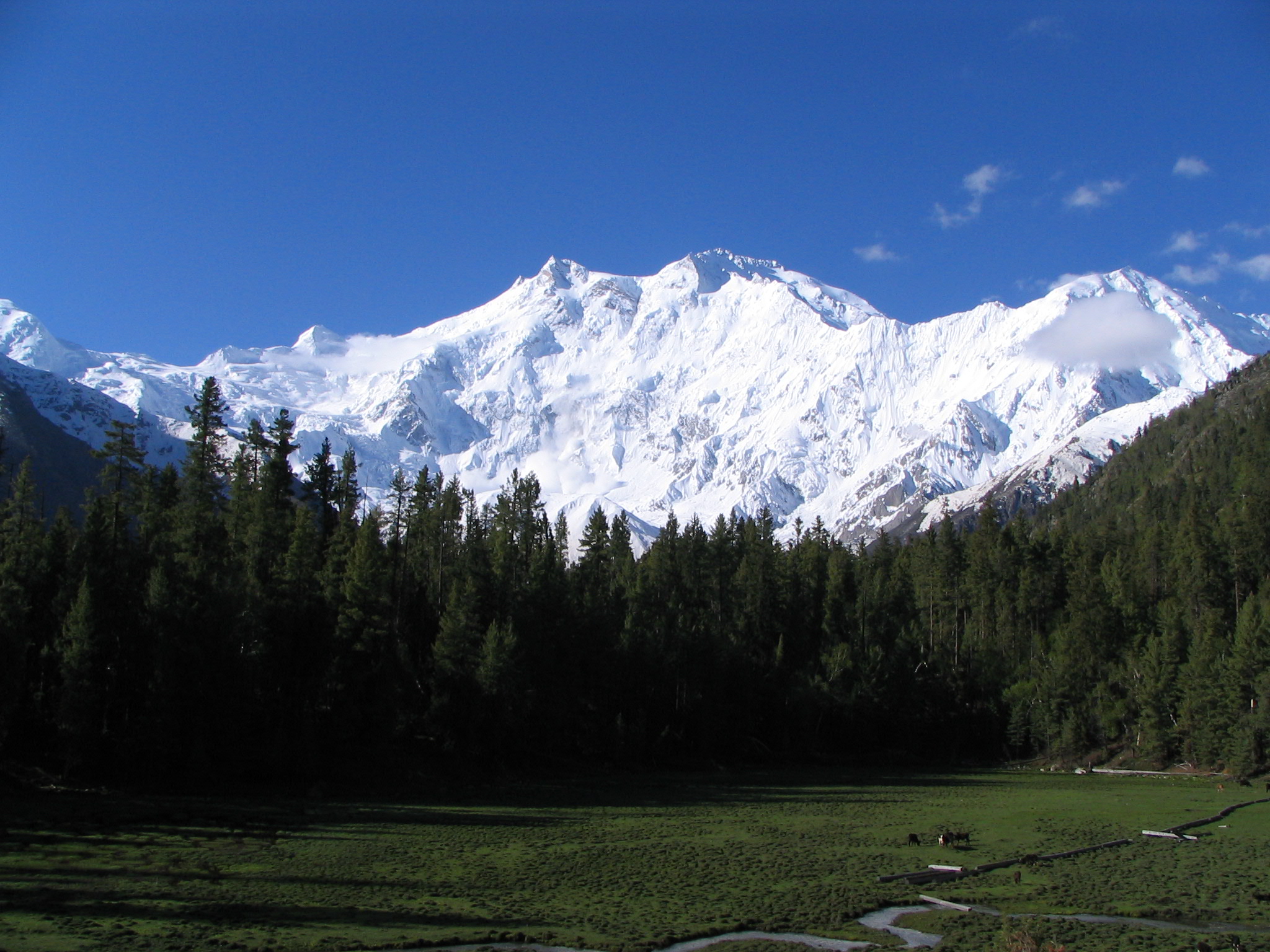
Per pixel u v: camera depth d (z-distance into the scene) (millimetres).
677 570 168375
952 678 165000
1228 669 131750
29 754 86688
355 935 43281
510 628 117438
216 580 98562
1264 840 75125
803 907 51375
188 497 112438
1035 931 46812
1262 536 166375
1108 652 157875
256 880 53062
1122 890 56406
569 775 119062
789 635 168250
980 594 179125
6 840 59656
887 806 97000
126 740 87125
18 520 105500
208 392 113500
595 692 133500
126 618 92250
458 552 147000
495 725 112875
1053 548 191750
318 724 101625
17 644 83750
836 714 155750
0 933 40844
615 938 44469
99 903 46375
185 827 68438
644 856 65375
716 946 44156
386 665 105312
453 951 42031
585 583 154125
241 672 93125
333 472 135875
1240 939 45438
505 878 56750
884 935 46469
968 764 152250
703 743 141500
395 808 86188
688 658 143750
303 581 105062
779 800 102375
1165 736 138625
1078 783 122625
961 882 58438
